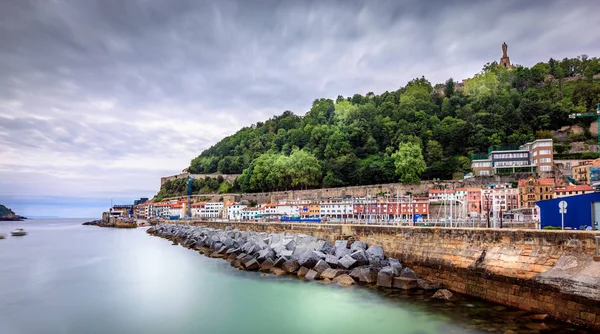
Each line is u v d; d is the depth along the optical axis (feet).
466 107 505.66
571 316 76.43
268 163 558.97
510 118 469.57
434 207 341.21
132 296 123.65
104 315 104.17
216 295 120.47
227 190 613.52
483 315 85.81
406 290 111.04
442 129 478.18
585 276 75.61
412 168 412.57
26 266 191.21
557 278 79.56
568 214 128.36
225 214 550.77
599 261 76.59
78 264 194.59
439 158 446.60
